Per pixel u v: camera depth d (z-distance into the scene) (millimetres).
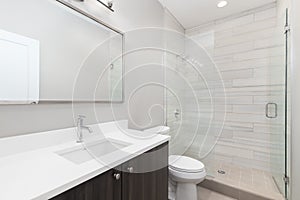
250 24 2139
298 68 1384
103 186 727
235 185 1697
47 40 962
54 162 739
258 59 2086
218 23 2359
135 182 931
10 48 812
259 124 2078
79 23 1131
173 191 1622
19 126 838
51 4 978
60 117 1025
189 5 2041
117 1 1414
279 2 1794
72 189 590
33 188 517
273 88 1896
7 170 651
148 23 1810
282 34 1631
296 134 1380
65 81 1057
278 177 1691
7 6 802
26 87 868
